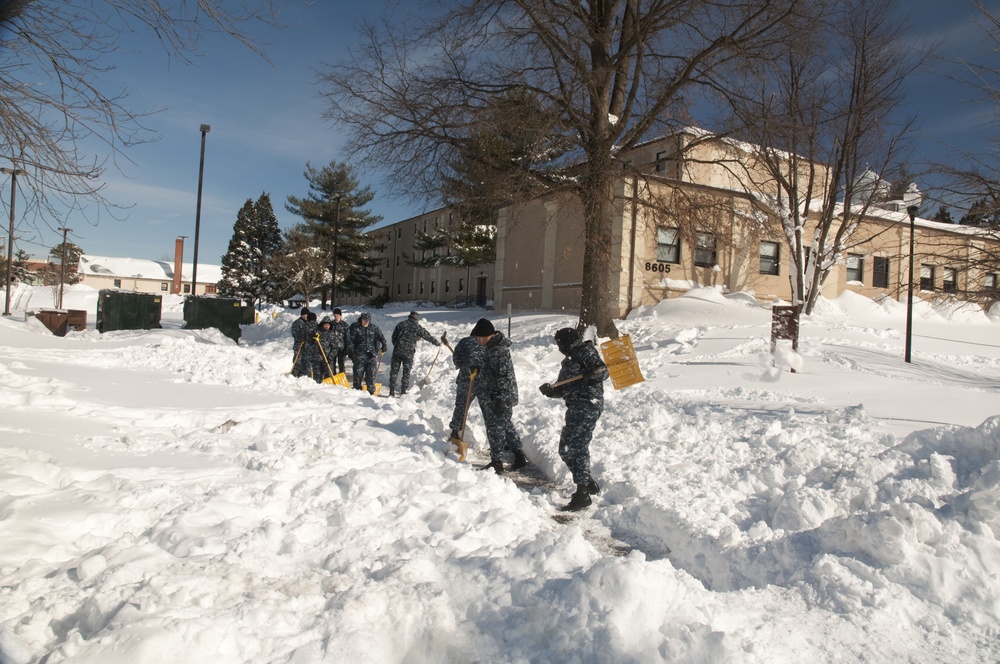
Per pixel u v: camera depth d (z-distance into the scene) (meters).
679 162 20.67
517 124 17.45
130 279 85.94
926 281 31.47
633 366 8.48
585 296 18.62
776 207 24.27
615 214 20.66
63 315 24.83
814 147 23.05
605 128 18.22
